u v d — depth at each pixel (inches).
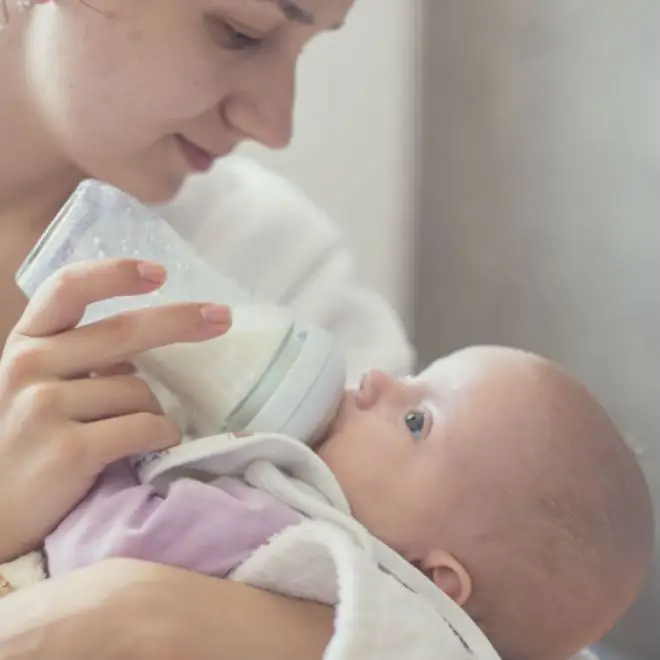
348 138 64.7
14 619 23.0
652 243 47.8
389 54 62.4
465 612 27.2
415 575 26.8
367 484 28.9
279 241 42.3
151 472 26.7
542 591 28.1
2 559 26.1
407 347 44.1
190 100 31.4
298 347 28.2
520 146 55.2
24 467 25.5
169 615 23.0
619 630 51.3
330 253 43.9
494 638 28.7
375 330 43.6
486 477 28.2
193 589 23.8
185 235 40.1
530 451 28.5
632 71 47.6
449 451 28.6
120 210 28.6
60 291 25.7
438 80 60.3
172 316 25.7
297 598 25.5
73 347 25.9
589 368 52.9
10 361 26.2
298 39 32.0
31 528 25.8
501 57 55.3
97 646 22.5
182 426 29.1
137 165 33.6
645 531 30.0
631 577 29.5
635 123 47.9
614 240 50.1
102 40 30.4
